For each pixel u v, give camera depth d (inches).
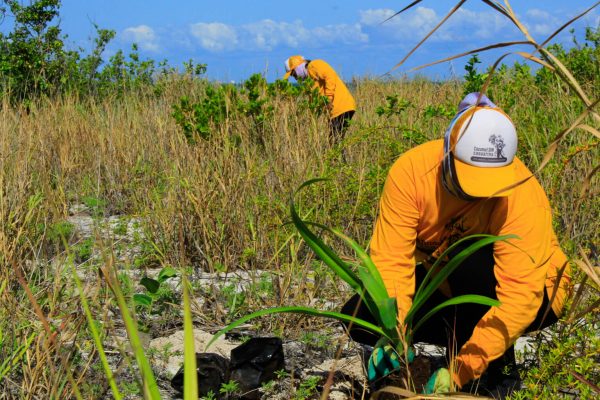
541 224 106.8
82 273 173.5
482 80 278.5
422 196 111.3
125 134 326.3
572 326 112.2
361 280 102.5
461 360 107.7
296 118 274.1
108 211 256.2
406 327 104.7
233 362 126.2
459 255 95.7
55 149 297.0
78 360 123.0
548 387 104.1
